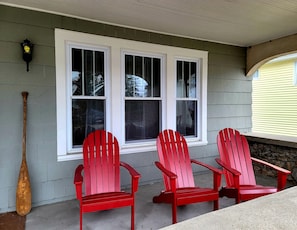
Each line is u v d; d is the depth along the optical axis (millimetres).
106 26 3807
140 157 4203
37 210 3232
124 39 3961
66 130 3592
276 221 1536
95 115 3850
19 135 3246
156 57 4359
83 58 3709
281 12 3400
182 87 4688
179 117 4699
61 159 3523
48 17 3371
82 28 3615
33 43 3291
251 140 4977
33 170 3355
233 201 3486
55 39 3426
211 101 5004
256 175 4793
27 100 3285
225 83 5168
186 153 3428
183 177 3279
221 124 5156
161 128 4441
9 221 2922
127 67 4070
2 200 3170
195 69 4840
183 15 3502
